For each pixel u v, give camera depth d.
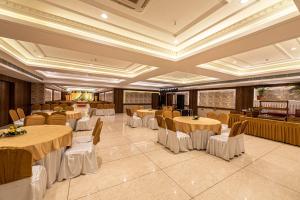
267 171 2.70
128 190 2.09
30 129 2.80
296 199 1.97
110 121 8.06
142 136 5.02
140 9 2.39
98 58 5.30
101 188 2.13
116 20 2.79
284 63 5.06
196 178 2.43
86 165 2.51
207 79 8.70
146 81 9.29
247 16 2.46
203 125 3.72
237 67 5.88
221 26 2.90
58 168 2.36
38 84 9.43
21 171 1.50
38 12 2.34
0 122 6.08
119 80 9.99
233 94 8.81
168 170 2.68
